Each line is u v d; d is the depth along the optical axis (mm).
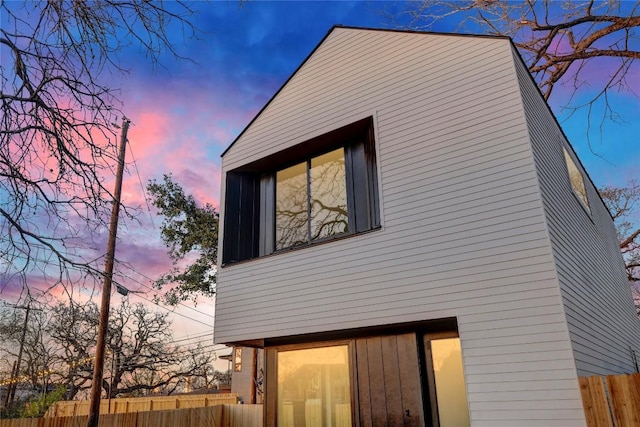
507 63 5980
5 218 3018
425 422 5711
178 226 17359
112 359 21391
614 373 6758
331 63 7703
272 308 6992
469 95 6152
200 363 25391
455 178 5930
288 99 8078
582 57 6973
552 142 6867
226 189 8336
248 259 7570
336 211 7320
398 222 6188
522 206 5379
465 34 6445
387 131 6703
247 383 21469
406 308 5785
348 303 6277
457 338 5879
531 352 4855
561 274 5152
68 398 21094
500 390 4891
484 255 5445
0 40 2832
